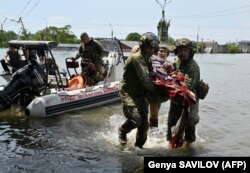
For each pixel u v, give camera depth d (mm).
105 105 11078
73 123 8820
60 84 11617
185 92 6508
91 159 6332
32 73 9922
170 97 6543
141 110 6750
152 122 7988
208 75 25891
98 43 11477
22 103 10266
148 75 6523
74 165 6062
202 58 72750
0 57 30047
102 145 7078
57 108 9633
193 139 7031
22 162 6172
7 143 7152
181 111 6895
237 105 11898
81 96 10398
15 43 10367
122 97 6773
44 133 7883
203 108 11180
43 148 6883
